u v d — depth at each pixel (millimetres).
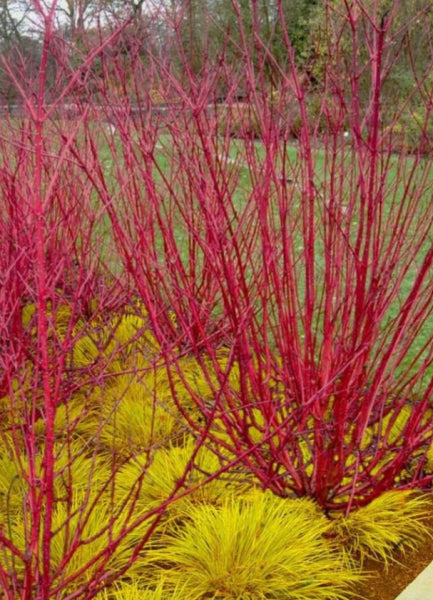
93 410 3871
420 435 3100
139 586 2672
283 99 3088
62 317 4918
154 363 3268
